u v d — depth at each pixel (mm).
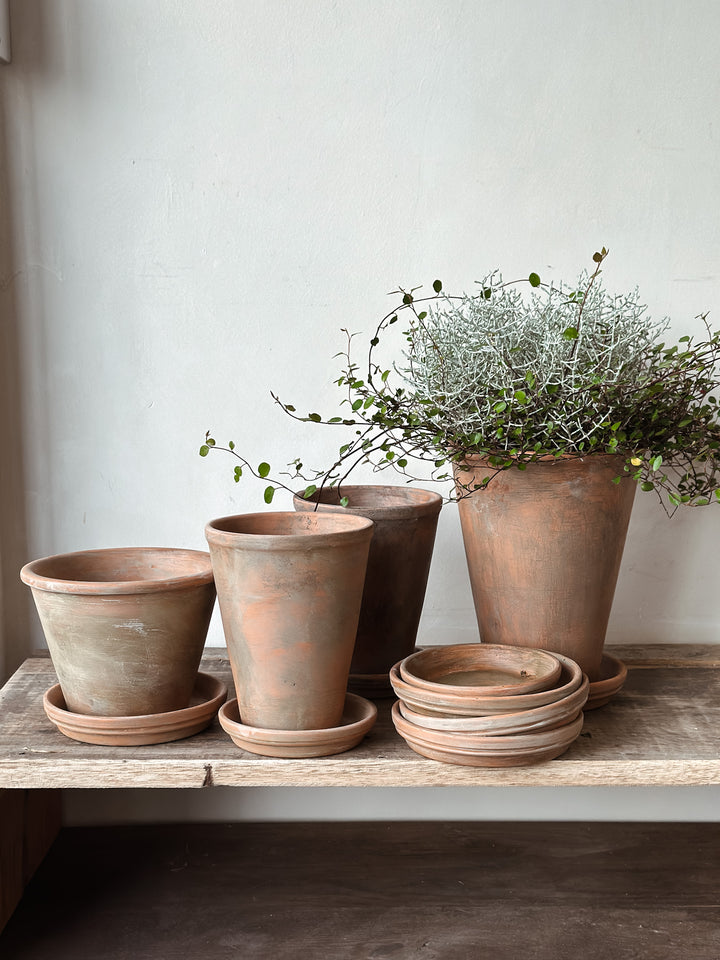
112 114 1194
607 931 1046
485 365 952
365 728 932
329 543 858
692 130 1198
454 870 1172
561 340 948
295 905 1098
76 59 1184
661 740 946
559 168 1204
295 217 1213
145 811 1305
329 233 1216
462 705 860
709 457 1035
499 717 847
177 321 1231
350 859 1200
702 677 1144
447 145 1200
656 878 1152
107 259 1219
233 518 970
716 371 1221
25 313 1227
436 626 1291
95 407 1247
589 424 938
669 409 1013
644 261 1220
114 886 1137
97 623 900
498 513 978
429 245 1217
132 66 1186
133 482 1262
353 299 1227
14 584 1274
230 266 1222
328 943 1026
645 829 1279
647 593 1287
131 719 924
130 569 1058
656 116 1196
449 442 969
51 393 1243
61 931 1048
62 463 1257
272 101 1192
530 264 1220
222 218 1213
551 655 960
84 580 1033
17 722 1004
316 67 1187
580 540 968
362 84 1189
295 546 851
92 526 1269
